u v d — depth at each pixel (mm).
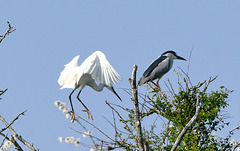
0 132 8211
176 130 11398
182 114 11719
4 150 8875
